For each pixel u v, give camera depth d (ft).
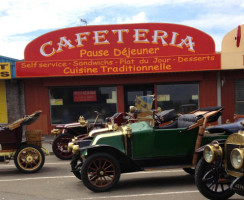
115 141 17.66
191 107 40.42
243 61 36.37
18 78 39.91
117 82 40.16
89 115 41.29
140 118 20.67
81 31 39.81
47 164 26.50
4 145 23.18
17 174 22.81
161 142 17.71
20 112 41.55
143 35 39.63
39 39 39.91
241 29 39.19
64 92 41.47
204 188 14.97
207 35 39.32
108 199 15.99
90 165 17.22
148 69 37.19
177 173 21.85
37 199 16.43
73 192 17.57
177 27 39.50
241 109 39.83
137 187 18.26
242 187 12.67
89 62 37.40
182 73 39.60
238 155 12.50
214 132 23.31
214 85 40.04
